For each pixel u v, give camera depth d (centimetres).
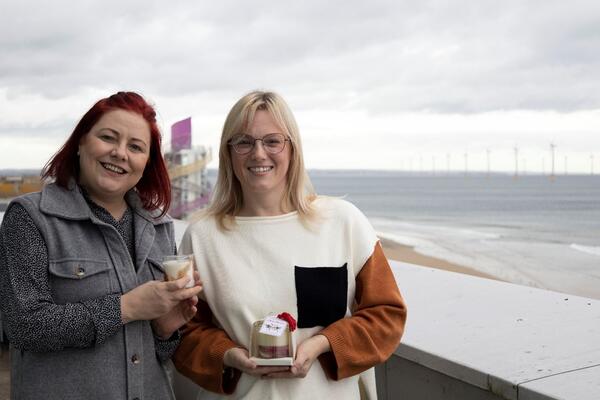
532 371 177
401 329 171
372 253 177
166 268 147
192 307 157
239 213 187
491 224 3953
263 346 156
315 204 183
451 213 5447
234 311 170
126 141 151
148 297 143
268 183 174
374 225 3856
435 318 248
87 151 150
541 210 5841
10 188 865
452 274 351
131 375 148
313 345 158
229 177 185
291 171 179
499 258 1989
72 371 142
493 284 317
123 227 162
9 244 140
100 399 144
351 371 162
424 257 2030
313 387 164
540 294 292
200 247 181
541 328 229
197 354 168
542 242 2603
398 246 2406
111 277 150
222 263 176
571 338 214
